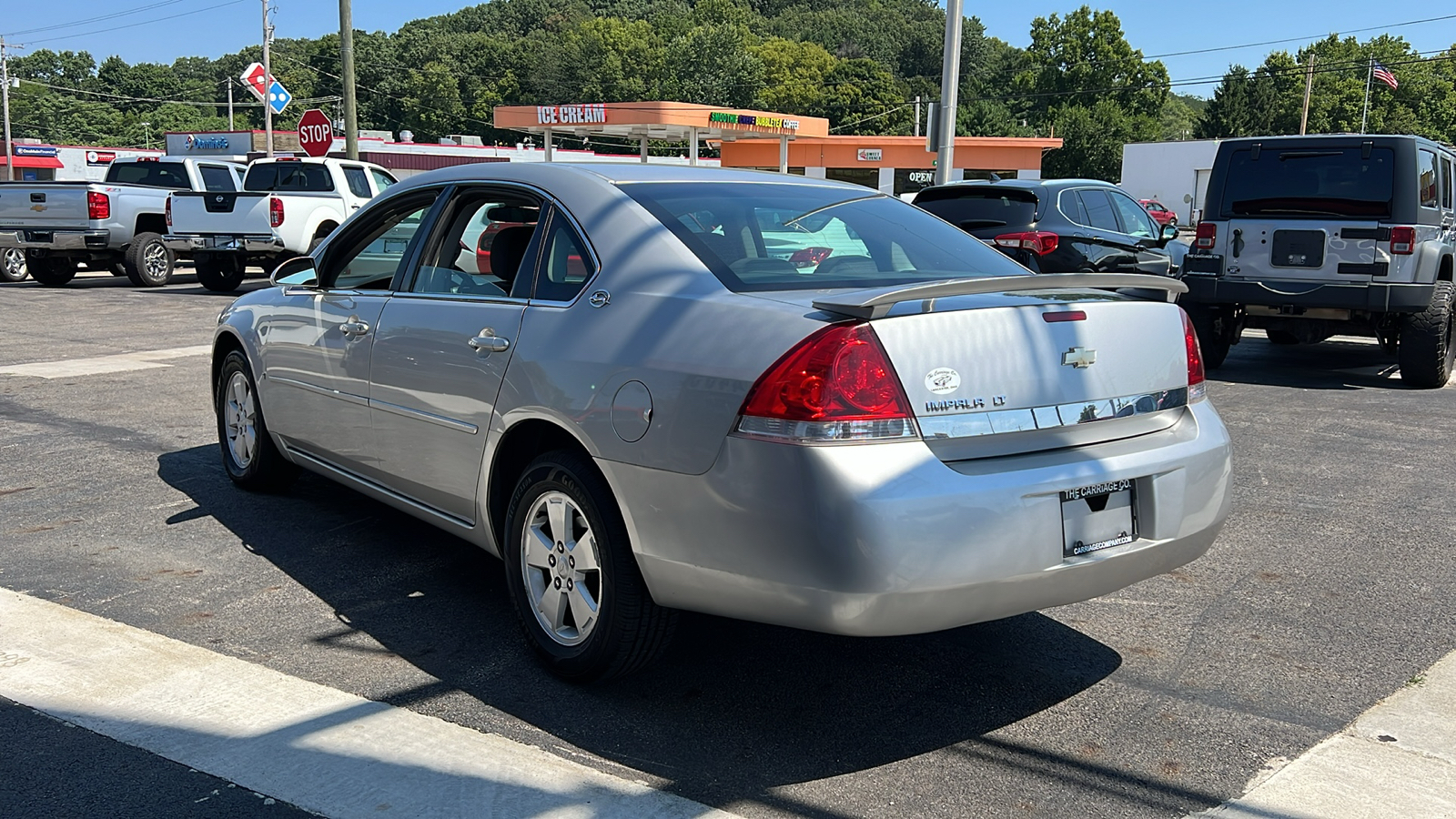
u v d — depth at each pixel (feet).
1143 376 10.50
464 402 11.76
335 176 53.78
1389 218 28.32
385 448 13.33
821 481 8.66
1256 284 30.04
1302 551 15.44
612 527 10.13
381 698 10.50
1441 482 19.19
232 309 17.34
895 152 176.65
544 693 10.70
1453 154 33.32
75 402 24.90
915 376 9.00
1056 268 33.24
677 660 11.58
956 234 13.10
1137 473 9.96
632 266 10.69
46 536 15.37
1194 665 11.59
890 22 574.97
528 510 11.10
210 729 9.70
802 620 9.03
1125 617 12.99
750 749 9.66
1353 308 28.86
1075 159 313.53
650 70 453.17
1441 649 12.02
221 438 18.16
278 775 8.94
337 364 14.10
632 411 9.81
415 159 164.86
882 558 8.61
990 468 9.26
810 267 10.90
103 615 12.44
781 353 8.98
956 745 9.79
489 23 563.07
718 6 520.01
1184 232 109.91
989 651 11.95
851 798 8.86
